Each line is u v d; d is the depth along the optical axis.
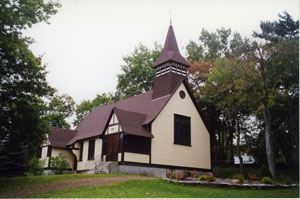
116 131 27.16
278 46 26.38
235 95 28.30
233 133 37.12
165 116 28.72
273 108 29.59
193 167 29.52
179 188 18.94
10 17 18.97
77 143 35.03
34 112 22.11
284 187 20.58
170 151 28.28
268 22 30.31
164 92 30.31
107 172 25.38
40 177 22.94
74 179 21.16
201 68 37.75
